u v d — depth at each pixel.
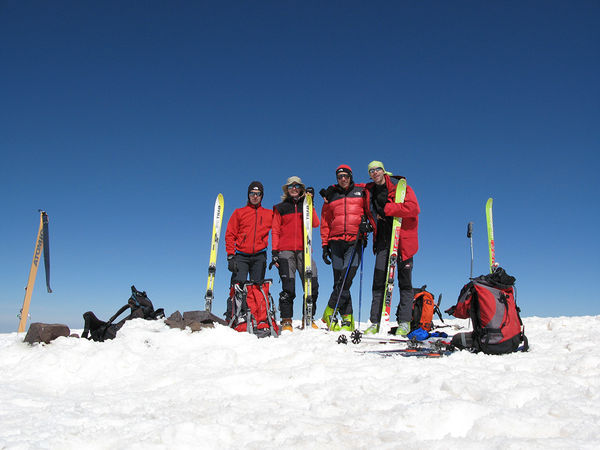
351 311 7.09
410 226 6.98
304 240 7.62
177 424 2.33
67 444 2.21
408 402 2.74
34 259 7.77
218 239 8.49
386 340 5.53
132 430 2.38
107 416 2.64
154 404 2.89
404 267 6.80
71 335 5.08
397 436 2.19
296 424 2.39
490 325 4.31
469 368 3.63
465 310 4.52
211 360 4.27
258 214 7.50
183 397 3.07
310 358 4.22
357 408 2.67
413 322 6.12
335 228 7.22
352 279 7.12
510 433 2.21
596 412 2.48
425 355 4.32
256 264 7.47
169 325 5.77
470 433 2.23
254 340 5.29
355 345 5.14
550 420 2.32
